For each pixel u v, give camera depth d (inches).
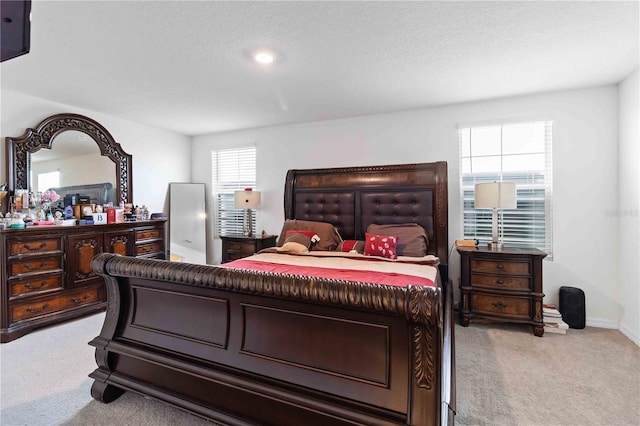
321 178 151.7
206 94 123.3
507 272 114.4
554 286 124.3
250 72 102.9
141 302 73.2
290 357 56.8
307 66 98.4
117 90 118.9
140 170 168.7
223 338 62.7
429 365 46.4
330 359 53.9
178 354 65.9
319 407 51.6
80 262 123.6
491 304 116.1
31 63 95.8
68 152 134.6
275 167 175.5
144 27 76.0
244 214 180.7
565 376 83.0
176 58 92.7
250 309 60.7
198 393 63.5
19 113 121.2
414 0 66.4
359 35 80.3
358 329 52.4
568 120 120.9
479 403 71.7
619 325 114.0
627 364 89.1
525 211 129.0
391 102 133.3
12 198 117.0
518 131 129.3
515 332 113.1
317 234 139.4
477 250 117.7
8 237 103.9
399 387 49.1
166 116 154.3
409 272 92.9
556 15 72.0
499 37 81.5
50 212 125.7
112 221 139.4
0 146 116.5
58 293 116.7
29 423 64.8
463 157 137.4
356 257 115.9
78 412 68.3
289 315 57.4
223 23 74.6
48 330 112.0
